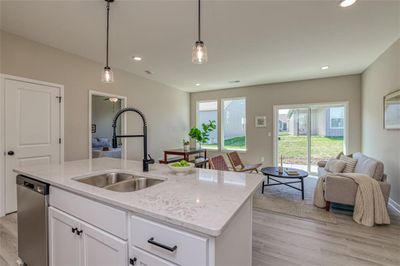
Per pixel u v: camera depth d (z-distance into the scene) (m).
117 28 2.60
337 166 3.57
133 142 4.73
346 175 2.77
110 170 1.82
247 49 3.26
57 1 2.05
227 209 0.95
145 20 2.40
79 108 3.55
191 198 1.10
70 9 2.19
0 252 1.94
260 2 2.06
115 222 1.06
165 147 5.75
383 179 2.69
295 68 4.24
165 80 5.29
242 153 6.07
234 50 3.29
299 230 2.39
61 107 3.29
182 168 1.68
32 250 1.60
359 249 2.00
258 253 1.95
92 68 3.76
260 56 3.56
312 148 5.25
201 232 0.79
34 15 2.30
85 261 1.21
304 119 5.32
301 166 5.37
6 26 2.56
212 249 0.80
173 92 6.11
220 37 2.83
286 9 2.19
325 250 1.99
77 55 3.51
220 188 1.29
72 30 2.65
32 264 1.62
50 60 3.15
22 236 1.70
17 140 2.81
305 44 3.07
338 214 2.82
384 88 3.34
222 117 6.45
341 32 2.70
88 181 1.65
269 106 5.67
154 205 0.99
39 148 3.03
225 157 6.33
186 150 5.14
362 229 2.40
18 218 1.73
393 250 1.98
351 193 2.68
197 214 0.89
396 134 2.95
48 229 1.46
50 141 3.16
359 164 3.26
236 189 1.27
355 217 2.59
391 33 2.72
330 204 2.97
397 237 2.22
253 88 5.89
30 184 1.60
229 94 6.27
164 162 4.96
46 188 1.46
